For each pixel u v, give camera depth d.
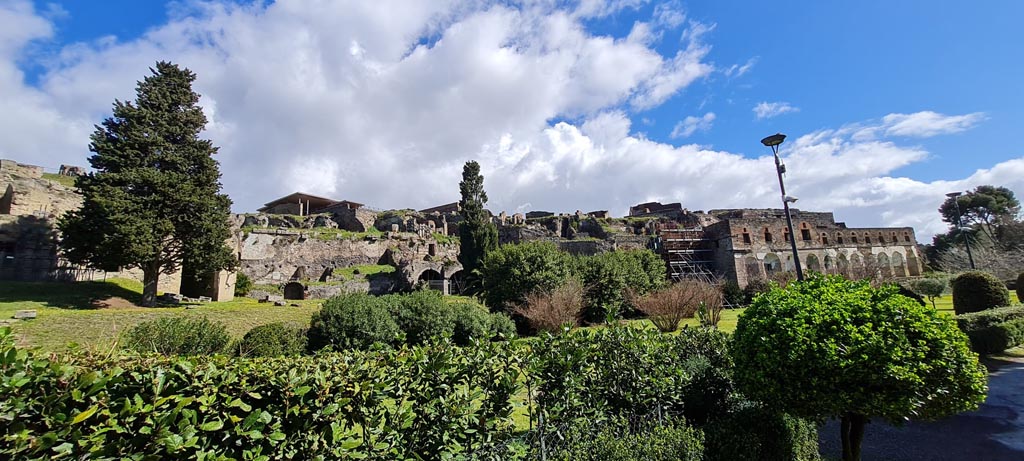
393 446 3.54
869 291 5.30
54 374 2.58
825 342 4.66
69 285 24.55
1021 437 7.21
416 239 55.88
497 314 20.89
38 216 25.95
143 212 23.16
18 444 2.27
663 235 48.22
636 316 28.55
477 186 48.50
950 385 4.57
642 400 5.44
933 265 53.56
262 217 52.00
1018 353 13.84
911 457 6.55
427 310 18.64
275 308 23.62
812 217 53.38
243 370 3.30
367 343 16.22
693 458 4.54
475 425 4.08
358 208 58.69
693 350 7.04
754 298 6.14
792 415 5.55
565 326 5.59
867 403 4.51
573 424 4.79
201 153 27.06
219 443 2.94
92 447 2.46
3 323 15.22
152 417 2.67
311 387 3.33
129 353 3.70
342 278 43.41
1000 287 18.89
